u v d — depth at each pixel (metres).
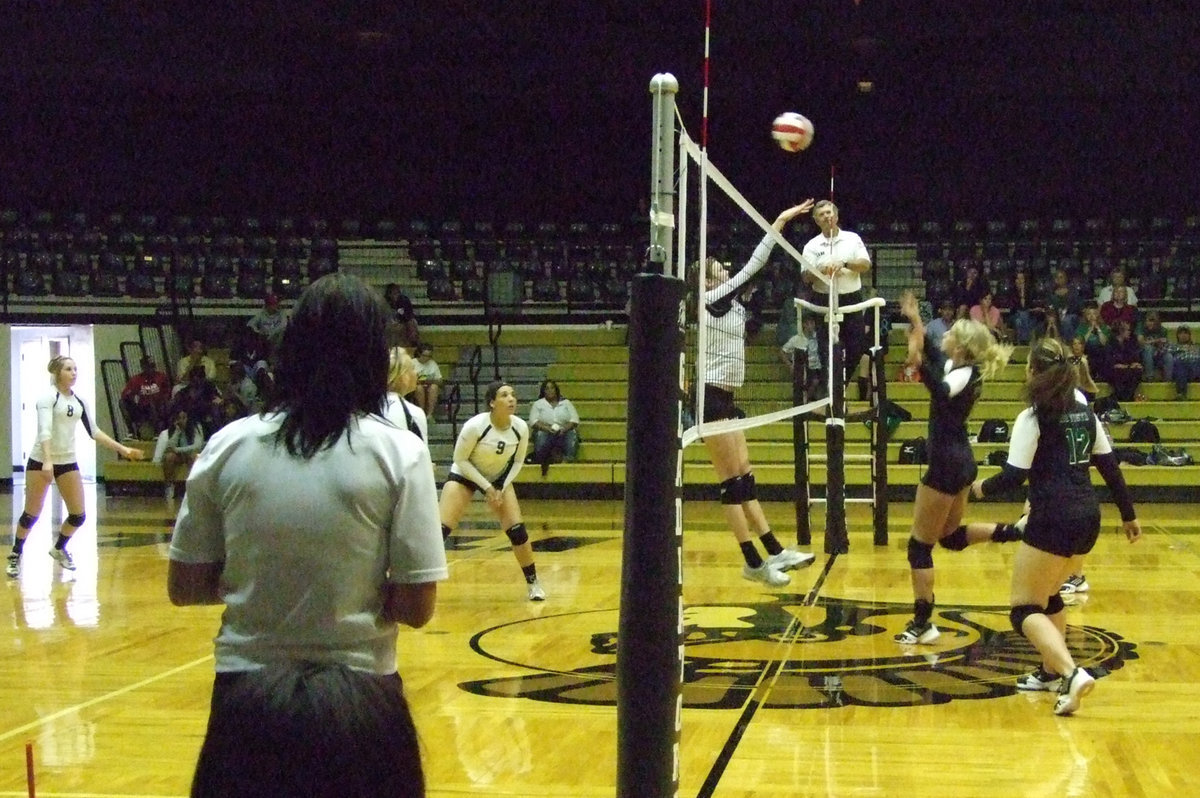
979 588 9.46
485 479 8.88
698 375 4.42
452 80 22.83
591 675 6.43
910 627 7.27
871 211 23.64
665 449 3.43
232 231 23.56
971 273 20.52
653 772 3.40
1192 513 16.03
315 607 2.60
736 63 22.17
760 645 7.21
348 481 2.61
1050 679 6.09
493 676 6.42
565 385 21.08
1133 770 4.71
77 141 23.64
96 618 8.48
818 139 23.34
